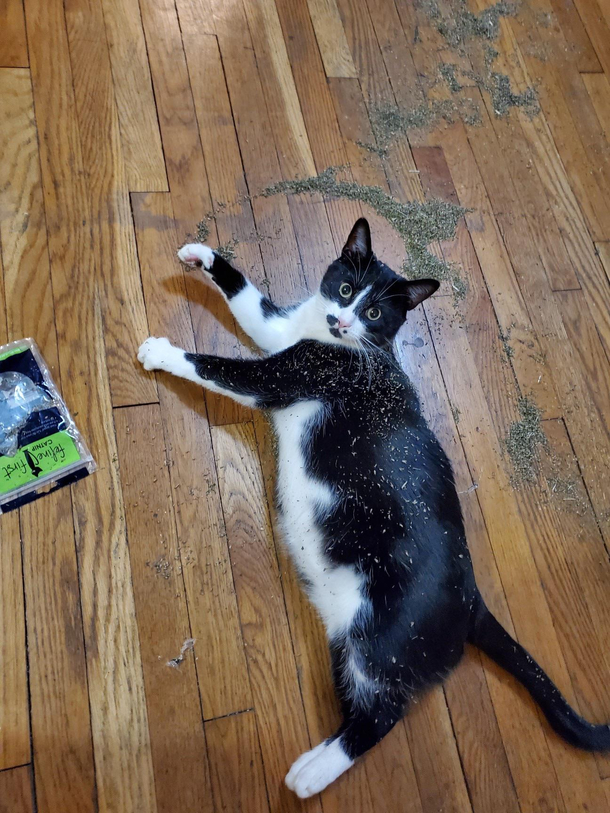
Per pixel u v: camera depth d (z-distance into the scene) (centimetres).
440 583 104
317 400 113
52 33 137
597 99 180
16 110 130
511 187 162
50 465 109
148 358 116
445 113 164
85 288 122
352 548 106
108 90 137
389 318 118
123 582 107
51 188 126
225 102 145
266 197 140
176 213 133
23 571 103
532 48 181
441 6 176
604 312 156
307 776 98
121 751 99
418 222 150
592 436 144
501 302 149
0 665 98
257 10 157
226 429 120
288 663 110
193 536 112
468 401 138
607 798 116
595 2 192
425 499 106
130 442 114
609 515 138
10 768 94
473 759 113
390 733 110
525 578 128
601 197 168
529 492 135
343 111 155
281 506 115
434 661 103
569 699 121
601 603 130
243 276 124
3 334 115
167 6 148
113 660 102
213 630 108
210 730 103
